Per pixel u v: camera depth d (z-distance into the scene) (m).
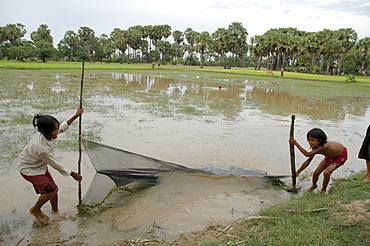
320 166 5.03
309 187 5.36
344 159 4.79
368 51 68.88
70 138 7.63
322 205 3.96
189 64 98.31
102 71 40.91
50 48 86.19
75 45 99.50
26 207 4.18
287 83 35.22
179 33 108.50
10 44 87.38
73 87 19.52
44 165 3.87
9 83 20.02
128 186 5.05
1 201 4.30
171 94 18.45
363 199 3.96
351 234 3.05
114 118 10.45
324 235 3.08
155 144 7.58
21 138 7.39
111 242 3.36
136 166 5.07
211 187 5.08
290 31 82.50
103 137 7.95
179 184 5.13
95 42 105.38
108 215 4.07
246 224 3.61
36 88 17.97
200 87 24.50
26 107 11.61
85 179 5.24
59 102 13.15
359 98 22.41
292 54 78.44
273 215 3.79
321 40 62.81
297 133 9.57
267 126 10.44
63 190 4.80
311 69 67.81
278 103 16.97
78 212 4.08
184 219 3.95
